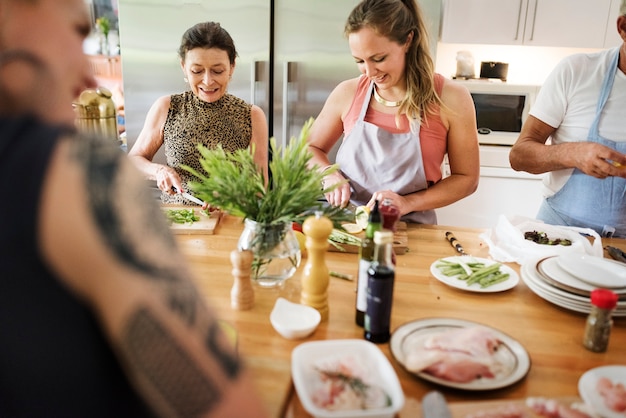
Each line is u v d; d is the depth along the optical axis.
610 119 1.79
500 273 1.25
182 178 2.12
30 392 0.43
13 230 0.39
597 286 1.08
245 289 1.06
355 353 0.87
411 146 1.71
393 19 1.51
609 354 0.93
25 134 0.42
